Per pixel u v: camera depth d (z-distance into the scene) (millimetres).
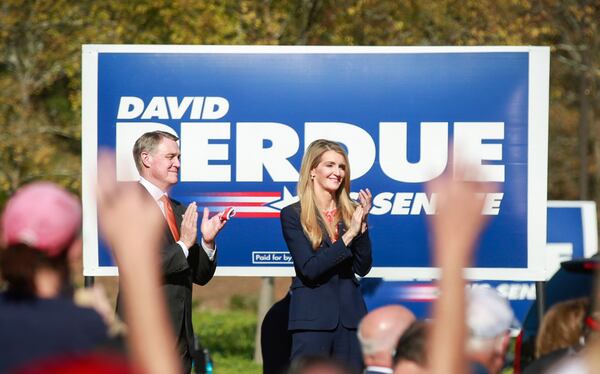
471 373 5137
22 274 4438
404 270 13266
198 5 21297
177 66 13344
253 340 27359
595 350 4672
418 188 13297
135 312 3617
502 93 13305
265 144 13320
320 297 10656
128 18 22750
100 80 13320
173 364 3666
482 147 13328
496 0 22312
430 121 13320
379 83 13328
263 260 13273
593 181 45344
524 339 10203
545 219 13273
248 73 13328
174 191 13289
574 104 42500
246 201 13289
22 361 4195
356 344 10711
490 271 13273
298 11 22641
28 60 25828
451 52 13328
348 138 13320
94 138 13320
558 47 28328
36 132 26219
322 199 10992
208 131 13320
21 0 23781
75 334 4367
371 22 22688
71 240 4535
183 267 10203
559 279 11453
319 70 13328
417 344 4742
